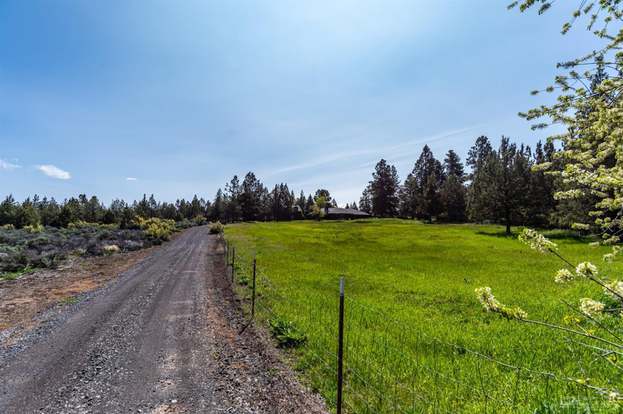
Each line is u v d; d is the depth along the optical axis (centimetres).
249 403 583
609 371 568
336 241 4444
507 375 600
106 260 2686
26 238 3559
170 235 5612
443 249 3381
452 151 12288
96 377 689
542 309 1073
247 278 1725
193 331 971
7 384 666
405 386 590
